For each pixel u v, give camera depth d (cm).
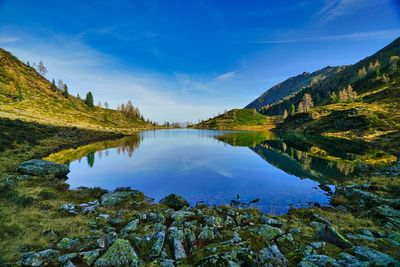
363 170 4009
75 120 14512
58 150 6069
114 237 1420
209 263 1066
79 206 2203
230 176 4028
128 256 1142
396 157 4931
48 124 9306
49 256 1166
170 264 1128
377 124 9794
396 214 1920
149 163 5138
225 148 7656
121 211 2111
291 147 7719
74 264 1088
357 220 1880
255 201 2794
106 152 6544
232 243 1310
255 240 1378
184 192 3166
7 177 2931
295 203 2697
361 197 2547
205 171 4406
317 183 3506
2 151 4359
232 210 2225
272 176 4000
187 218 1819
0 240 1315
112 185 3469
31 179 3064
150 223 1769
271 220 1797
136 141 9806
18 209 1861
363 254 1073
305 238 1454
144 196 2908
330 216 2019
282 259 1104
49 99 17362
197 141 10100
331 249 1230
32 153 4922
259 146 8188
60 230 1534
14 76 17425
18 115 9388
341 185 3164
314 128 13762
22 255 1175
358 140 8369
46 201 2214
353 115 11738
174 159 5641
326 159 5325
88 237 1439
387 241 1327
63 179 3650
